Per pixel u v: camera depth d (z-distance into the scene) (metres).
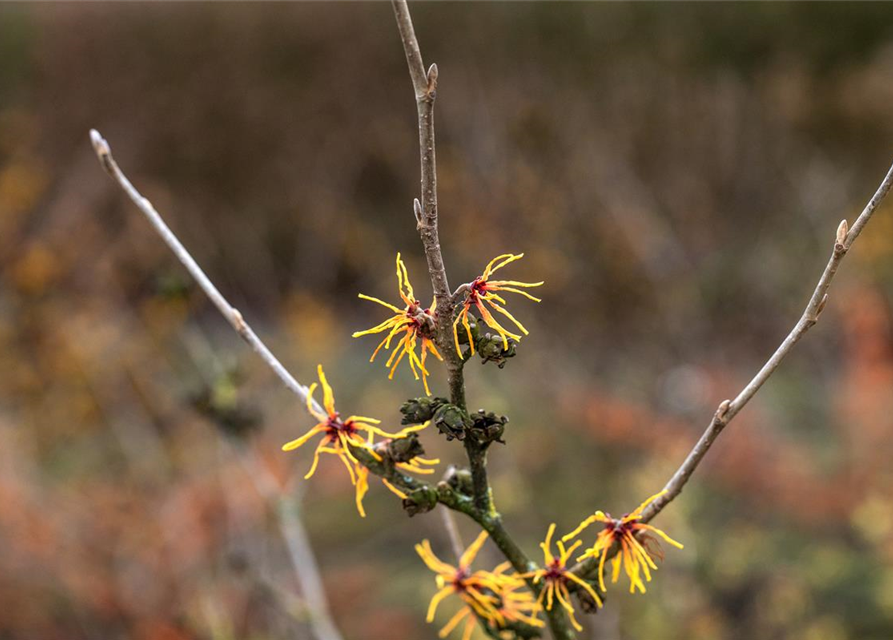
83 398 5.04
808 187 7.55
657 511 0.89
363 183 8.53
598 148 7.88
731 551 3.49
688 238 7.56
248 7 8.84
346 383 5.44
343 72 8.81
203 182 8.50
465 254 7.16
